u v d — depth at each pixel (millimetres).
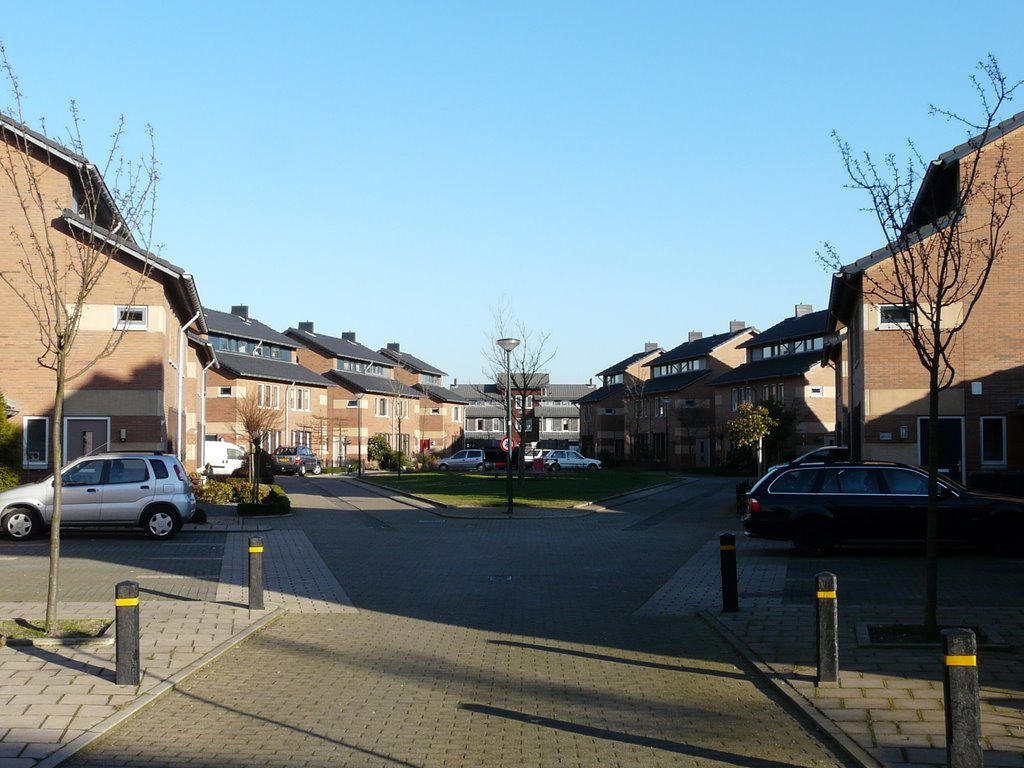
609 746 6906
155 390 28312
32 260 27469
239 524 25141
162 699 8195
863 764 6301
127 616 8453
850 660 9203
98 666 9070
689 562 17406
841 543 17719
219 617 11836
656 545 20547
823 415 63375
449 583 15227
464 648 10367
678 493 41250
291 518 27750
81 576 15500
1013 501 17125
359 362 82875
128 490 21156
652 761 6551
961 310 24719
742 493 27641
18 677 8641
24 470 27781
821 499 17609
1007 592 13305
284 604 13109
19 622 10992
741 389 70938
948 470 24781
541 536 22734
